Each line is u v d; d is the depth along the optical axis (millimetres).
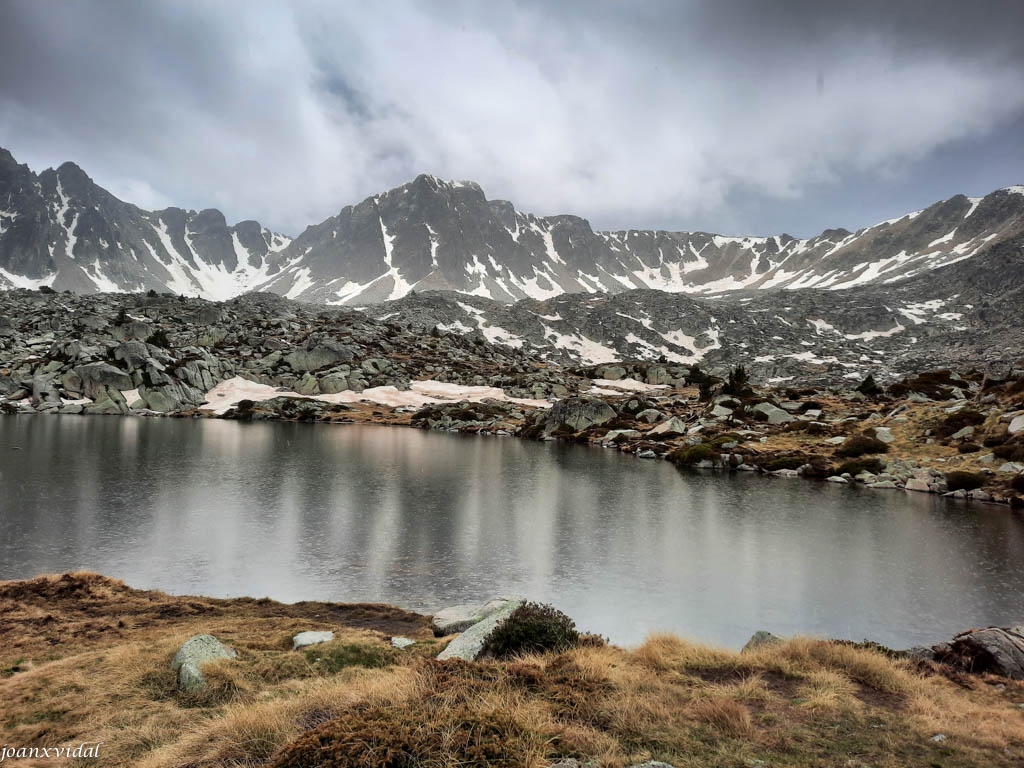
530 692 11234
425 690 10531
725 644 21266
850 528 40562
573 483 58250
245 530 36188
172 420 116250
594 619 23719
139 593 24219
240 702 12531
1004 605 26016
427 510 43750
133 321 168375
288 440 87938
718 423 91812
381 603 24828
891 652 16422
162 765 9312
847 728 10594
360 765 7707
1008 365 89375
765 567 31406
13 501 41312
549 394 161250
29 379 128250
